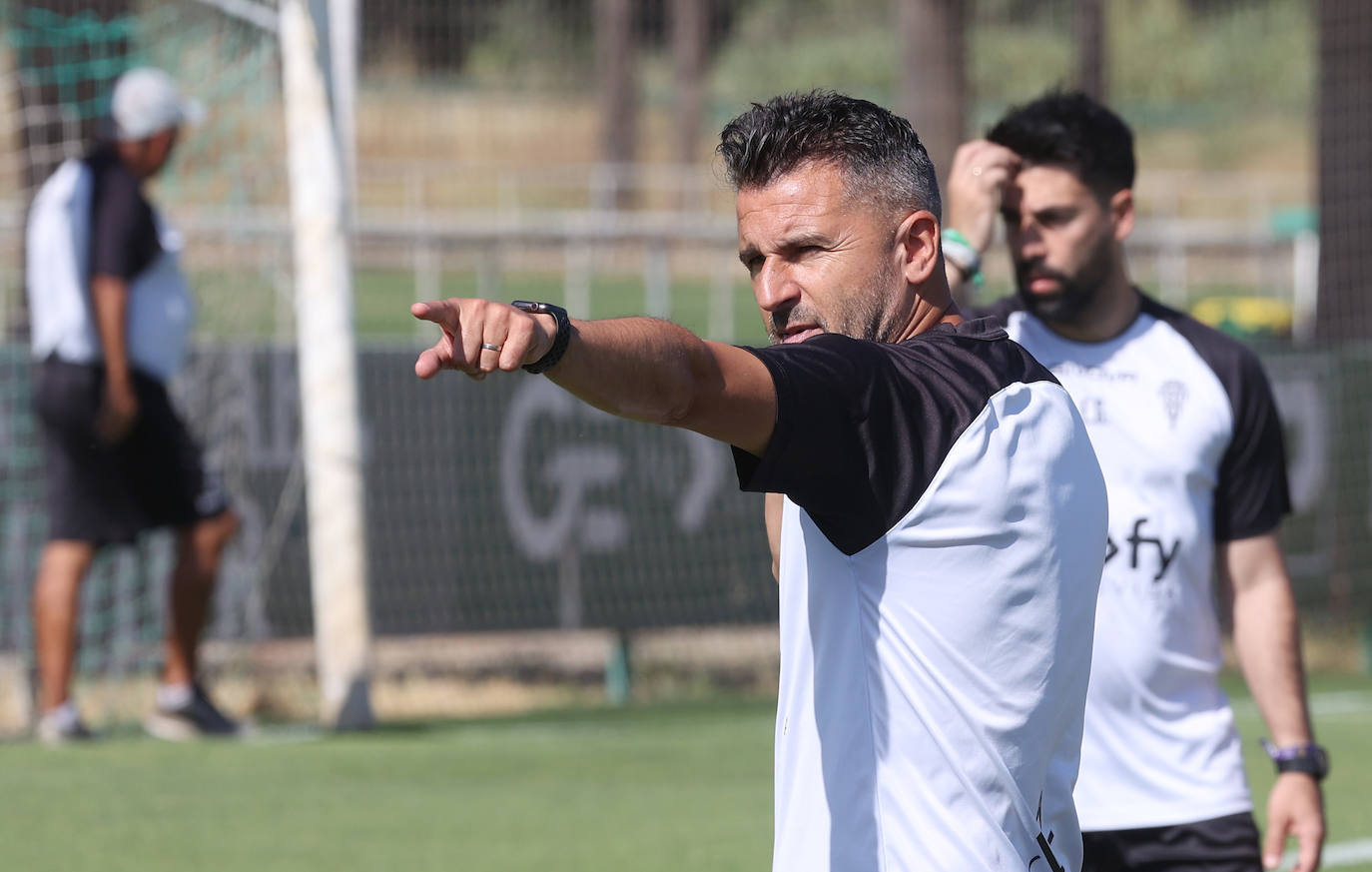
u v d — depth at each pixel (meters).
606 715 25.09
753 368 5.89
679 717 24.91
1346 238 38.31
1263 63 121.62
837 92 6.75
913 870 6.28
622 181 82.88
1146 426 10.59
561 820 17.70
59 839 16.48
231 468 25.06
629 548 26.95
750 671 28.38
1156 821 10.49
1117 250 10.92
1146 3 126.25
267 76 26.84
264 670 25.58
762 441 5.93
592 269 72.00
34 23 27.12
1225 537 10.75
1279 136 116.88
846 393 6.01
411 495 25.59
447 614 25.80
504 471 26.20
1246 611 10.71
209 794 18.61
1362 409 31.39
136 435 21.02
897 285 6.53
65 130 27.61
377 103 99.06
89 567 21.56
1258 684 10.66
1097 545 6.63
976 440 6.18
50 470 21.22
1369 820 18.64
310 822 17.38
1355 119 38.28
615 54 94.81
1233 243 59.44
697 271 74.25
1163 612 10.52
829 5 124.19
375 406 25.45
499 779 19.77
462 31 103.00
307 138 22.31
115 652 24.42
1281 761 10.53
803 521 6.48
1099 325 10.92
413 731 23.05
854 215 6.41
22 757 20.41
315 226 22.30
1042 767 6.53
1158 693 10.54
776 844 6.68
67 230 20.59
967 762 6.29
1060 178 10.73
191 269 27.95
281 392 25.42
